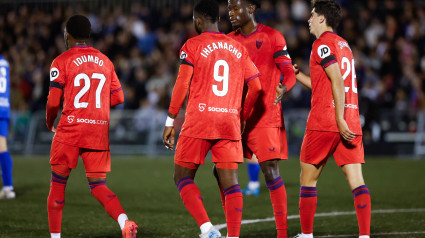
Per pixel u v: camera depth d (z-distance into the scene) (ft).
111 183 112.37
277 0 199.52
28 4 228.63
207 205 86.63
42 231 67.56
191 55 52.54
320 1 57.00
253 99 54.95
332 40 55.57
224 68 52.90
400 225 70.33
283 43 58.90
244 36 59.47
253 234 65.82
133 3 220.23
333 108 55.26
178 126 166.91
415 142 157.99
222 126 52.70
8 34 219.20
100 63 58.08
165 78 183.01
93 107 57.16
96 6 222.07
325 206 85.20
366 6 200.13
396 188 103.24
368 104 157.79
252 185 95.76
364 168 134.31
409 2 192.13
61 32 208.64
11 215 77.61
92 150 57.62
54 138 57.21
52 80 56.39
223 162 53.31
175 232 67.36
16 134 179.01
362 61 172.65
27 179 118.42
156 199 92.79
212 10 53.78
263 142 58.08
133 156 171.22
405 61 172.96
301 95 164.25
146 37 199.31
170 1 216.33
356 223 72.18
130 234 54.39
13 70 203.51
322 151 55.98
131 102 178.60
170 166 142.92
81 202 89.51
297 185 106.73
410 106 163.53
